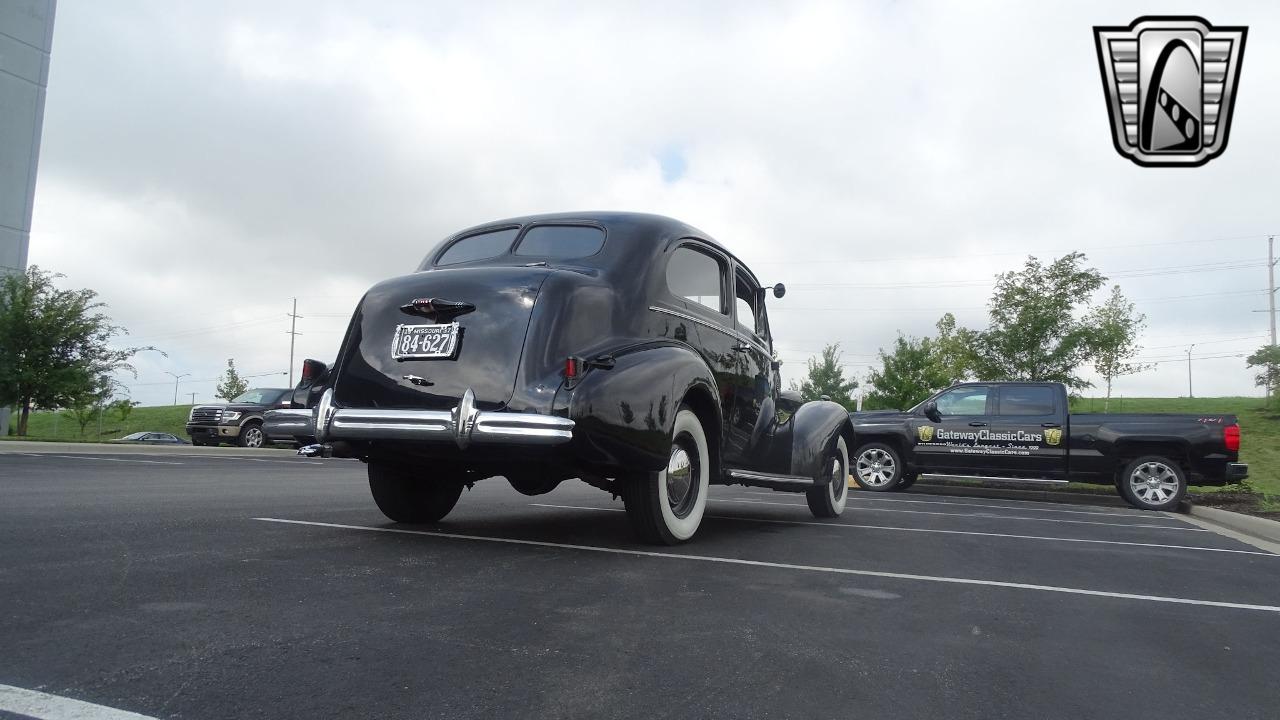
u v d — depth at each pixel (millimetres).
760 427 6645
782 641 2994
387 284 4980
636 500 4926
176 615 2963
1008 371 19469
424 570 3996
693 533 5281
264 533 5027
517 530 5699
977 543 6109
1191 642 3264
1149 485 11727
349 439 4781
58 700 2104
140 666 2393
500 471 5211
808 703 2361
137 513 5836
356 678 2383
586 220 5402
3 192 26859
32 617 2857
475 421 4355
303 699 2197
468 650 2705
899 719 2270
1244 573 5176
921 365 30891
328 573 3818
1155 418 11852
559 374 4422
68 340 22875
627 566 4348
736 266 6551
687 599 3609
